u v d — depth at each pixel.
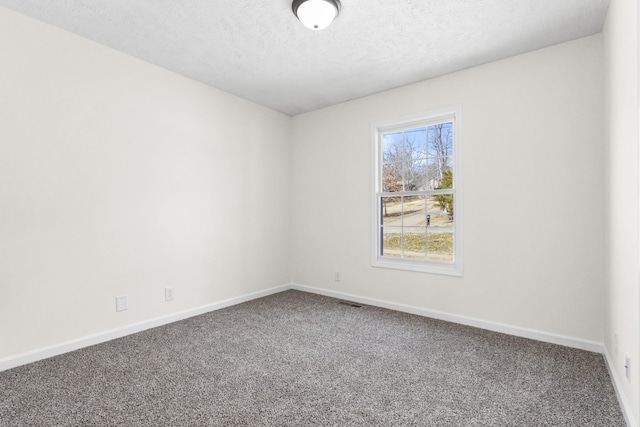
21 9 2.19
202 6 2.18
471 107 3.03
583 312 2.50
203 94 3.42
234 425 1.60
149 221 2.96
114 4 2.15
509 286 2.82
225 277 3.63
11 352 2.18
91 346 2.54
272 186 4.23
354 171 3.86
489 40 2.57
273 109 4.22
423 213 3.43
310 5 2.04
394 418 1.65
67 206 2.45
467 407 1.75
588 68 2.49
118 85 2.75
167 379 2.04
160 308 3.03
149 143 2.96
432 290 3.27
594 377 2.06
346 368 2.19
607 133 2.20
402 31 2.46
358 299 3.82
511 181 2.81
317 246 4.21
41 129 2.32
